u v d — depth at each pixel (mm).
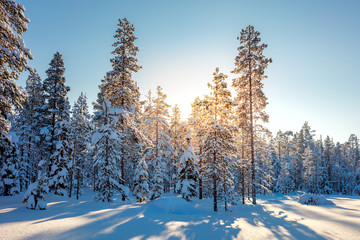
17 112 28391
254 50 23672
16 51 11609
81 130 25562
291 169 60000
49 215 11070
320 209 19188
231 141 18250
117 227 9062
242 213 16203
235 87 24344
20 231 7484
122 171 21125
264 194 44688
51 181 21625
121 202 18781
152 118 25844
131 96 22859
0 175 22141
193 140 27469
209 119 18203
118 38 22562
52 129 24406
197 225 10695
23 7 12367
